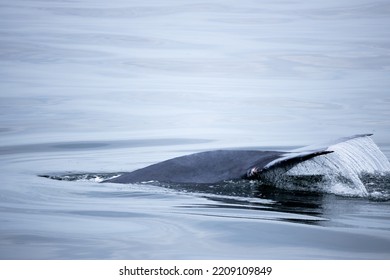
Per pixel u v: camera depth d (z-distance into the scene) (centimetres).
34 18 11894
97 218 3359
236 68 8925
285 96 7575
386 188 3659
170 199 3597
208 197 3588
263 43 10125
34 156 5109
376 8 12588
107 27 11231
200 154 4016
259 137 5891
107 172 4484
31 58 9300
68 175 4375
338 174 3706
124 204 3572
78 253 2897
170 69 8881
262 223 3206
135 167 4688
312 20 11762
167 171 3944
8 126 6297
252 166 3741
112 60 9262
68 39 10331
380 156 3862
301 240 3020
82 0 13825
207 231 3139
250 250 2914
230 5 13200
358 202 3484
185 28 11212
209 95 7681
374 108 6919
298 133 6006
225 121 6569
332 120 6475
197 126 6384
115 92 7781
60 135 5947
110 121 6575
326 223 3189
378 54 9375
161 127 6328
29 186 4006
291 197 3556
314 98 7444
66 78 8406
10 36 10412
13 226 3247
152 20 11875
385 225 3166
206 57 9425
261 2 13512
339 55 9356
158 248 2947
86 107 7131
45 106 7144
